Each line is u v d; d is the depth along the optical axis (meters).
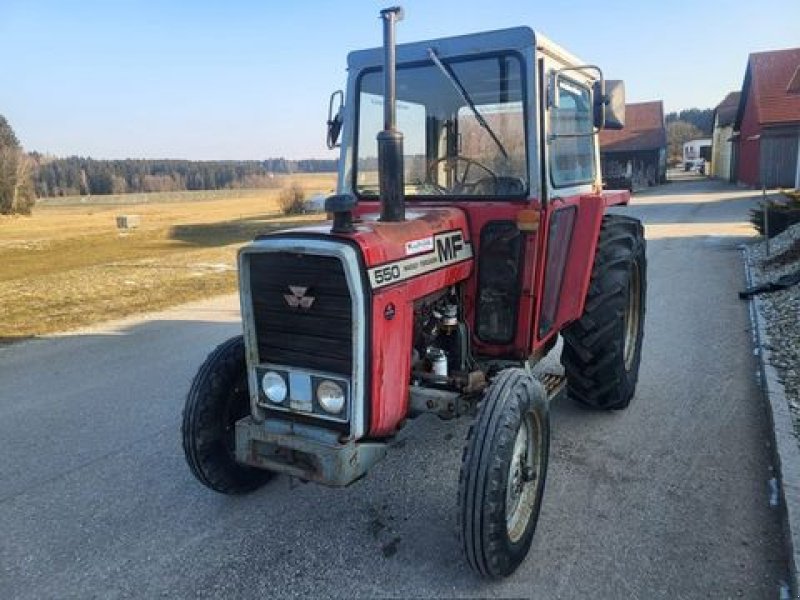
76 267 14.96
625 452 3.96
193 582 2.88
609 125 3.68
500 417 2.68
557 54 3.56
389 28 2.89
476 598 2.72
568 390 4.54
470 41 3.37
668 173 60.88
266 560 3.02
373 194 3.84
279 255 2.79
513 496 2.89
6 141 56.66
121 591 2.84
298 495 3.60
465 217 3.39
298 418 2.90
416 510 3.41
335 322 2.71
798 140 27.12
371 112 3.79
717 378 5.16
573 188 3.91
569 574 2.85
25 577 2.95
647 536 3.10
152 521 3.38
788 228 12.27
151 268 12.25
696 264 10.54
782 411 4.21
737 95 46.25
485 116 3.42
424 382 3.13
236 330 7.35
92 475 3.91
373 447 2.82
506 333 3.44
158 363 6.13
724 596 2.67
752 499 3.38
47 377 5.78
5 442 4.41
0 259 17.67
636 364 4.81
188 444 3.23
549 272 3.64
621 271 4.27
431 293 3.10
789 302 6.92
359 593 2.77
